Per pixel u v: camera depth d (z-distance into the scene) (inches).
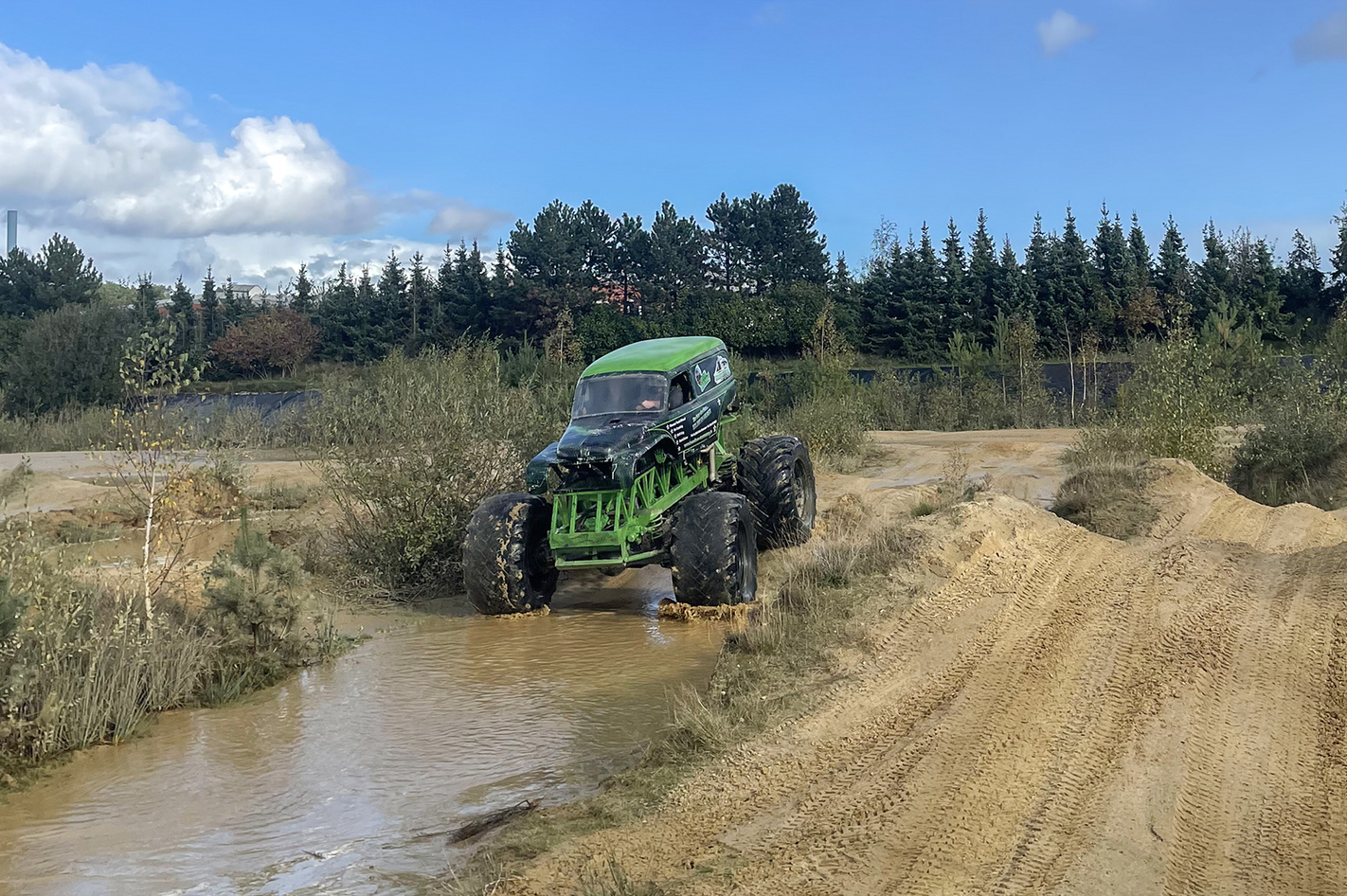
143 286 2534.5
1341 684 236.1
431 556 430.3
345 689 293.3
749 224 2689.5
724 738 225.9
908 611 298.0
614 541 358.9
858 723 230.4
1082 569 335.3
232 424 804.6
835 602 310.2
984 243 2208.4
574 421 390.9
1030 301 2124.8
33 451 1017.5
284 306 2854.3
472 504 444.5
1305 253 2105.1
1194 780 194.7
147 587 319.0
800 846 175.2
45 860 188.9
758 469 430.6
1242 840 173.2
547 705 270.4
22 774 231.5
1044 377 1596.9
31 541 297.1
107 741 253.9
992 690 244.5
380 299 2532.0
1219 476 591.5
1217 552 353.7
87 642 272.2
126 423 356.2
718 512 360.2
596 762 228.4
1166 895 155.8
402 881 175.8
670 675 291.1
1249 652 259.0
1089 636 277.4
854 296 2293.3
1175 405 603.8
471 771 227.1
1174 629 277.1
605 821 191.2
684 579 355.6
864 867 166.7
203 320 2662.4
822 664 268.2
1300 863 164.9
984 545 344.5
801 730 226.5
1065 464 657.0
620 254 2615.7
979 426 1350.9
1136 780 194.2
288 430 832.9
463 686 291.1
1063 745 211.9
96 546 465.4
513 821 196.9
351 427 454.0
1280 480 579.8
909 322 2180.1
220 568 316.5
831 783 200.2
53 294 2512.3
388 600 411.5
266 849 191.5
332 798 215.0
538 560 385.4
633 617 369.4
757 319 2201.0
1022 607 300.5
